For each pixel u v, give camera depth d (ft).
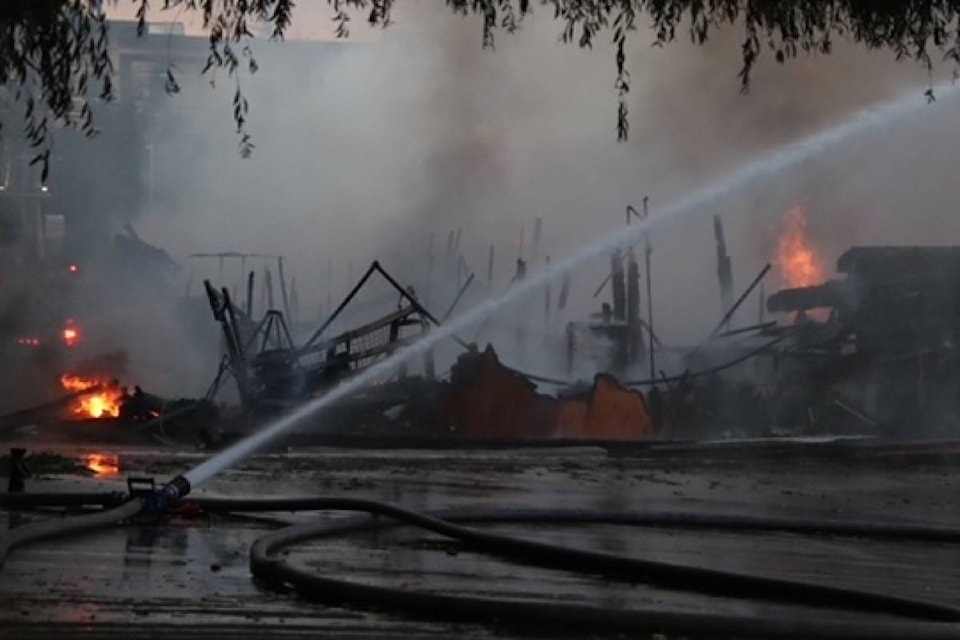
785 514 129.49
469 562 79.82
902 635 53.88
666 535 101.40
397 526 96.48
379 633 54.24
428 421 230.27
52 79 52.34
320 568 74.90
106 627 53.52
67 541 83.56
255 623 55.62
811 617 62.44
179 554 78.54
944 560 93.35
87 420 222.89
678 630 54.75
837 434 253.24
